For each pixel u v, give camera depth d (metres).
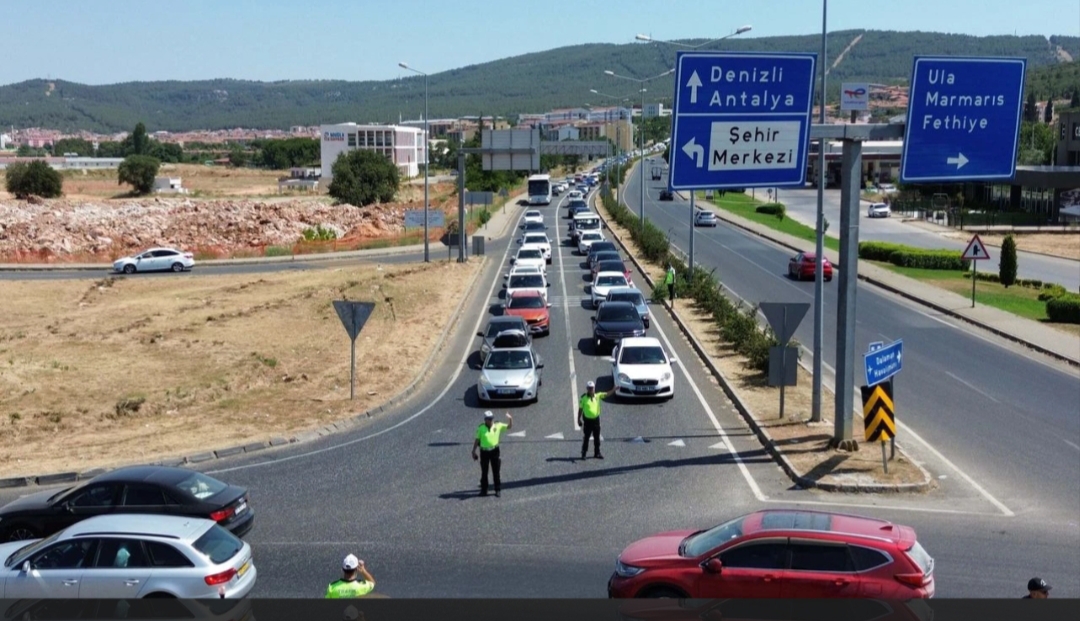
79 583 11.95
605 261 45.34
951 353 31.44
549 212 96.88
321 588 13.24
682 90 19.08
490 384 25.03
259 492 18.17
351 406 24.97
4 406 25.33
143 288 48.00
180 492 15.03
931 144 19.72
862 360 30.36
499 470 17.80
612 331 31.84
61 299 44.94
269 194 138.25
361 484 18.56
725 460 19.95
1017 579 13.45
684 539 12.06
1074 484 18.34
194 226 75.88
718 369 28.41
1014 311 39.25
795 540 10.96
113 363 30.55
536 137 58.41
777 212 85.81
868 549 10.77
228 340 34.28
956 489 18.03
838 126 19.77
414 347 32.78
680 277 43.25
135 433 22.66
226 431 22.62
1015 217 86.56
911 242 69.06
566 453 20.66
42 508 15.03
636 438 21.77
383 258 62.00
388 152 178.12
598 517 16.42
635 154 184.50
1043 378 27.95
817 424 22.14
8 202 93.81
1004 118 19.92
